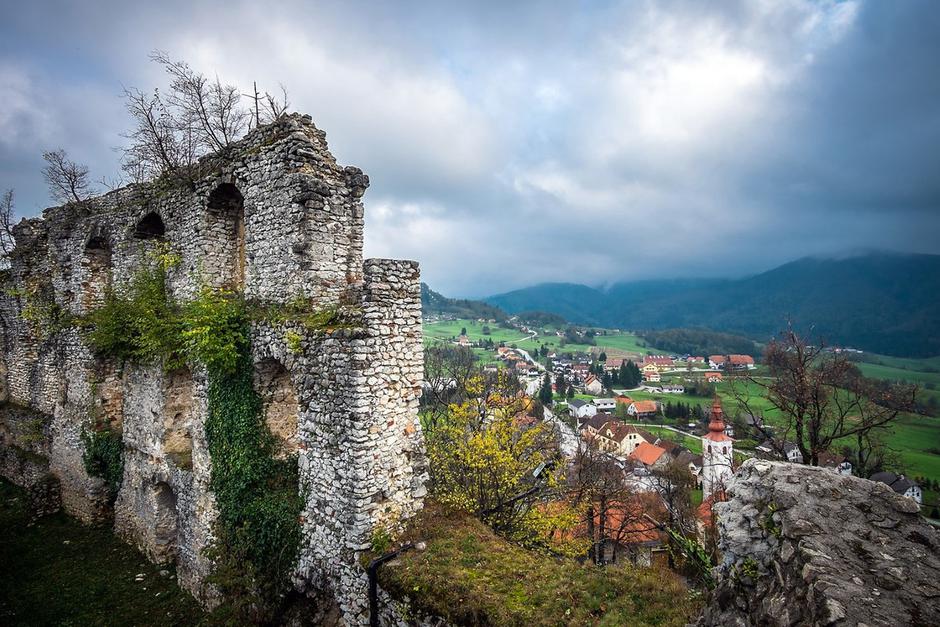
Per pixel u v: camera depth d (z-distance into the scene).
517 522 16.25
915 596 4.66
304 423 11.49
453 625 8.66
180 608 13.56
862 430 19.39
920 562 5.07
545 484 17.48
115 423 19.12
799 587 5.08
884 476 38.53
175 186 16.00
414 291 11.58
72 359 19.47
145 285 16.27
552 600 8.62
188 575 14.20
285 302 12.57
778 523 5.88
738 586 5.96
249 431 12.70
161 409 15.45
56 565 15.93
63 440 20.06
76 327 19.33
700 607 8.33
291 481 13.05
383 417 10.75
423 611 9.12
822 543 5.32
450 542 10.77
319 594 11.24
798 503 5.86
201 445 13.65
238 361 12.85
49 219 23.02
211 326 12.42
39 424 22.17
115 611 13.54
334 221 12.79
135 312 16.23
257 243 13.38
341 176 13.52
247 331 12.83
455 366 34.00
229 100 19.42
